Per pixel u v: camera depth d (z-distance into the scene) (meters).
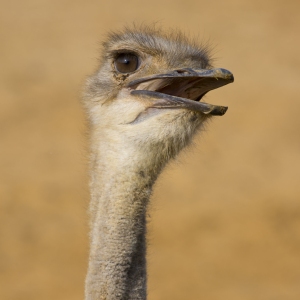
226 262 50.91
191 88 21.33
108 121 20.73
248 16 110.31
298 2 114.94
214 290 47.75
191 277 49.25
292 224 55.56
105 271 19.25
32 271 50.34
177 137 20.12
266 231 54.47
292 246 52.69
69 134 74.00
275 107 80.38
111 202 19.84
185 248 52.59
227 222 55.91
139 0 117.88
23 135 74.00
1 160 68.31
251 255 51.69
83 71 91.25
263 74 90.00
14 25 107.62
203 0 117.25
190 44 22.70
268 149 70.81
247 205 58.56
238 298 46.66
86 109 22.64
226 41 101.06
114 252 19.34
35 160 68.38
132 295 19.25
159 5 115.88
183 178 63.69
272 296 46.84
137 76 21.30
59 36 103.56
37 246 53.47
